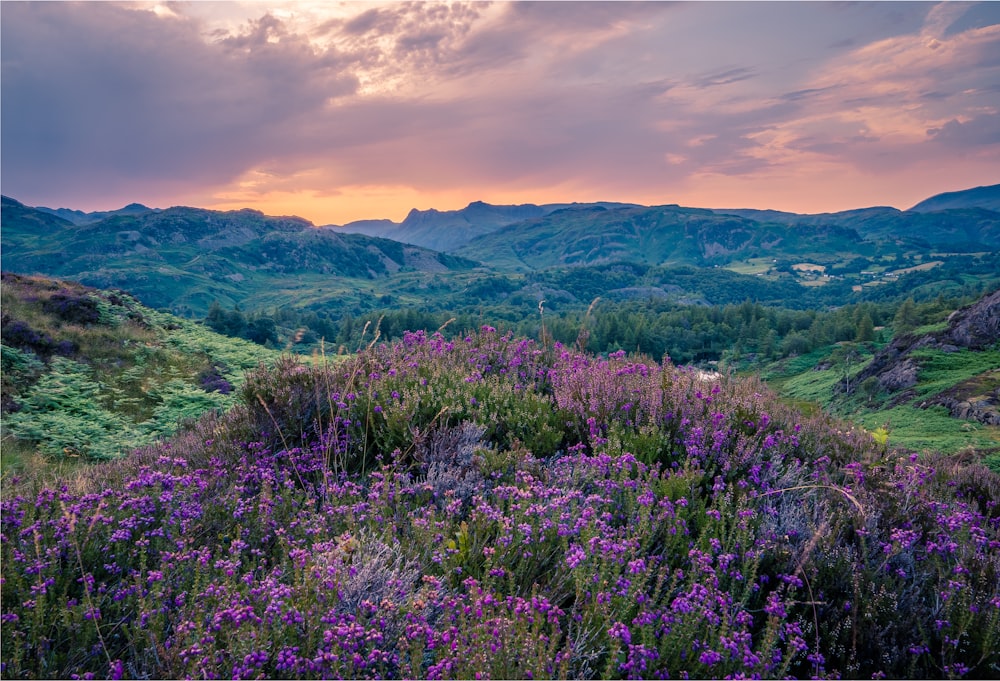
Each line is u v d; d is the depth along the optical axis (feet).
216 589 8.66
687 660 8.28
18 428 28.14
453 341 23.47
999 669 8.55
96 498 10.89
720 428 14.65
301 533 10.92
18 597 8.43
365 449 14.80
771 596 9.18
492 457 13.42
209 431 17.07
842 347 347.77
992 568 10.14
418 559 10.20
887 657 8.77
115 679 7.33
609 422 15.31
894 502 12.30
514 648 7.61
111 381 39.52
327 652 7.70
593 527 10.43
